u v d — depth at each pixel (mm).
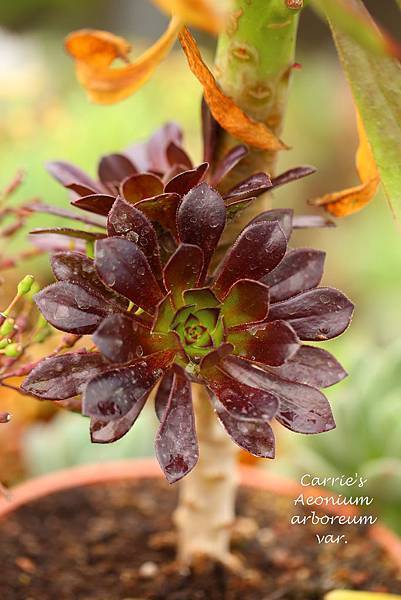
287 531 820
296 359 559
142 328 540
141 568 778
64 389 542
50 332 636
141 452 967
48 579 761
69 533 807
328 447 883
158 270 557
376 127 565
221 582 768
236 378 548
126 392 525
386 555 792
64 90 2225
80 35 650
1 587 748
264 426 539
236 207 582
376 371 924
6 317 578
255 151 640
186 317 556
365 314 2043
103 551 792
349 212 648
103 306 549
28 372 595
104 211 594
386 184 564
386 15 2209
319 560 791
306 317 558
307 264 576
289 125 2578
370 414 887
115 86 663
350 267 2156
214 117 605
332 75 2809
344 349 1223
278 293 573
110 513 831
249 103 625
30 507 829
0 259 715
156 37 2787
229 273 556
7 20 3082
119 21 2938
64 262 560
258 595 758
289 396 547
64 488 847
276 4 596
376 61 564
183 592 758
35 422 1125
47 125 1711
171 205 569
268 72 619
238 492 863
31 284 585
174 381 549
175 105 1992
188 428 541
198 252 541
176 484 872
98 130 1787
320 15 587
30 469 995
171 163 660
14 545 788
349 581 768
